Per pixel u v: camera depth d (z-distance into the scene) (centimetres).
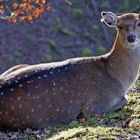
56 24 3372
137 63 1435
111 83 1399
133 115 1295
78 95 1353
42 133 1262
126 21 1406
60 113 1333
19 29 3284
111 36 3366
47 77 1326
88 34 3375
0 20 3284
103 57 1430
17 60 3106
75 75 1359
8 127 1306
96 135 1144
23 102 1288
